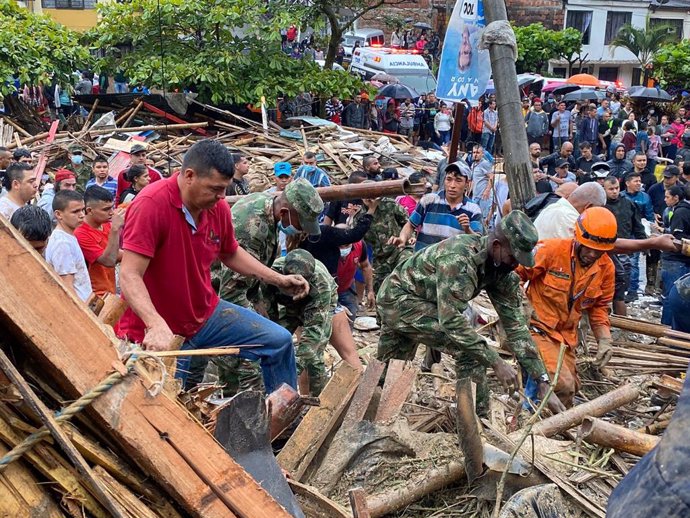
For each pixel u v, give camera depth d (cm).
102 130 1575
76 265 573
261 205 526
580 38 3559
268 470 310
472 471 435
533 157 1496
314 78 1861
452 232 791
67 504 223
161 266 415
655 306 1062
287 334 453
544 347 584
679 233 974
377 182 683
